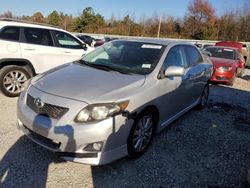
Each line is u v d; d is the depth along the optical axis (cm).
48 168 347
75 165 358
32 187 311
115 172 350
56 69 429
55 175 335
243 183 350
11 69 608
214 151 432
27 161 358
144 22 5588
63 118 319
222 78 963
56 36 678
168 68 415
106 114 320
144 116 374
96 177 338
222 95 828
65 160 349
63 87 350
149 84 382
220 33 5606
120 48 470
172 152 414
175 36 5478
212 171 374
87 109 319
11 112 524
